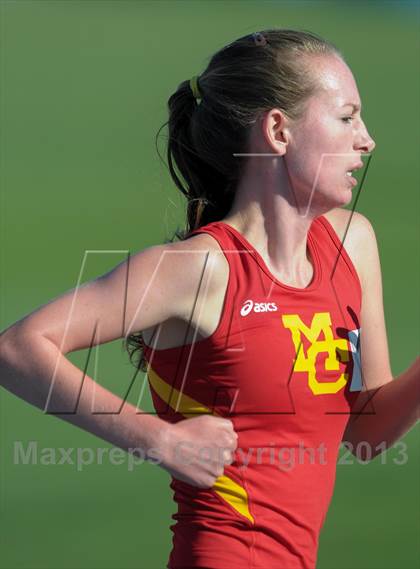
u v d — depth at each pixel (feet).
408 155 149.59
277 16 256.52
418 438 62.08
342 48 225.15
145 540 48.42
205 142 26.61
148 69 199.93
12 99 178.19
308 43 25.70
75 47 212.02
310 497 25.29
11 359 23.70
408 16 261.44
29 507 52.16
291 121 25.04
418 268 98.63
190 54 212.23
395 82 195.52
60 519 50.72
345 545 47.91
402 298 88.58
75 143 155.33
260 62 25.40
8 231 113.80
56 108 173.99
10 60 200.34
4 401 67.26
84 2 246.06
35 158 147.54
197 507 25.07
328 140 24.94
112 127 164.04
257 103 25.29
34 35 218.38
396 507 52.47
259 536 24.67
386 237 110.22
